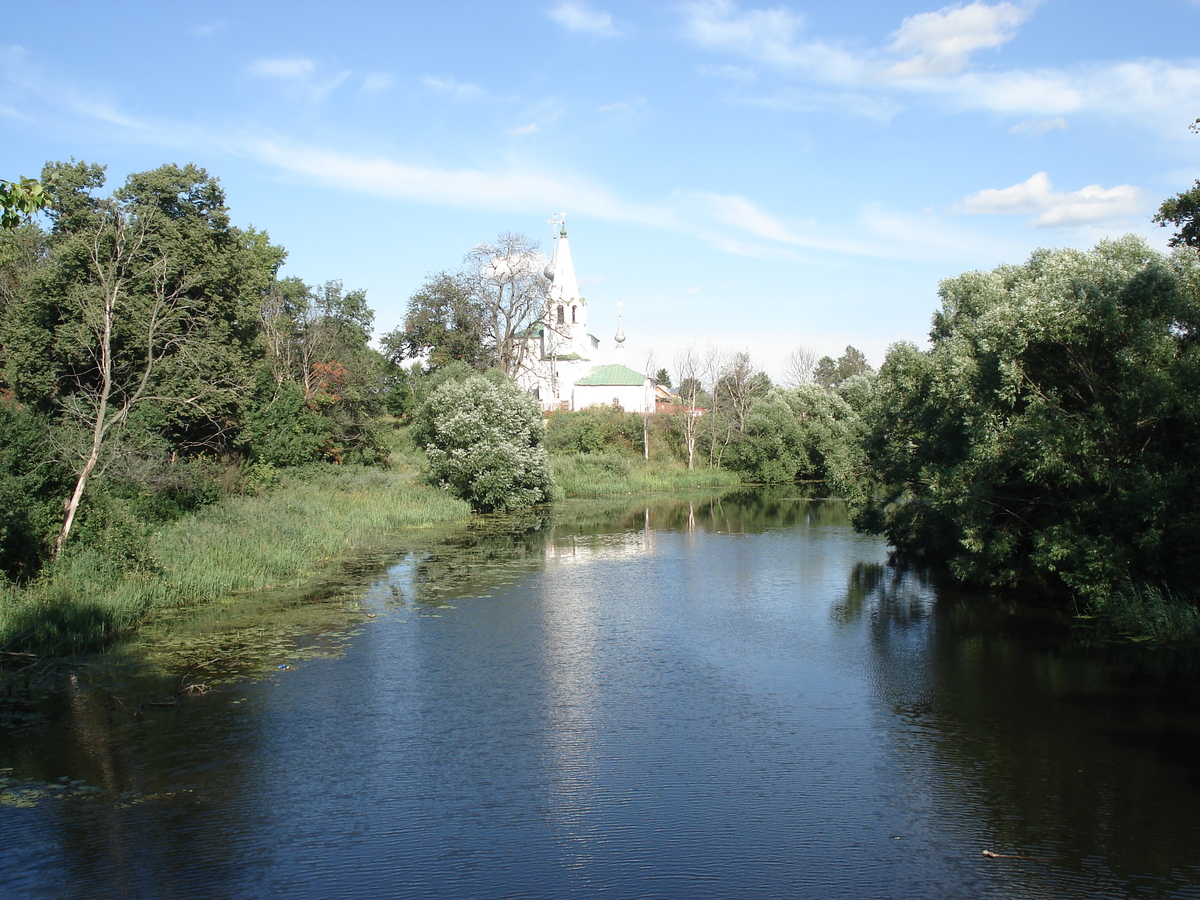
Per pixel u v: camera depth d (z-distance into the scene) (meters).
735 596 21.06
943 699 13.14
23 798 9.88
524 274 64.81
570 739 11.71
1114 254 18.23
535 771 10.68
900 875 8.23
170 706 12.95
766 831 9.12
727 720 12.41
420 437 43.66
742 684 14.05
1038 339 17.02
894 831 9.09
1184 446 16.28
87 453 19.31
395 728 12.12
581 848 8.80
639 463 61.16
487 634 17.27
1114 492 16.67
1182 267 16.92
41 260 33.81
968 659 15.20
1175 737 11.45
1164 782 10.09
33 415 19.88
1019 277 20.80
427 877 8.27
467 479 40.53
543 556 27.33
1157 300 16.45
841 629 17.61
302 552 25.00
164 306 24.06
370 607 19.55
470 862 8.54
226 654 15.62
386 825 9.30
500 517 38.84
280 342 44.16
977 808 9.55
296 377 44.62
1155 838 8.83
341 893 8.00
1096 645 15.95
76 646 15.64
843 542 30.89
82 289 22.09
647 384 78.19
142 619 18.06
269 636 16.89
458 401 41.53
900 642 16.48
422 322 74.06
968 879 8.15
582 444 61.06
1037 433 16.28
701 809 9.63
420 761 10.98
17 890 8.03
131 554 19.38
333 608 19.34
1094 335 17.00
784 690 13.73
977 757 10.91
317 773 10.60
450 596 20.91
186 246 26.78
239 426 30.05
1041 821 9.23
